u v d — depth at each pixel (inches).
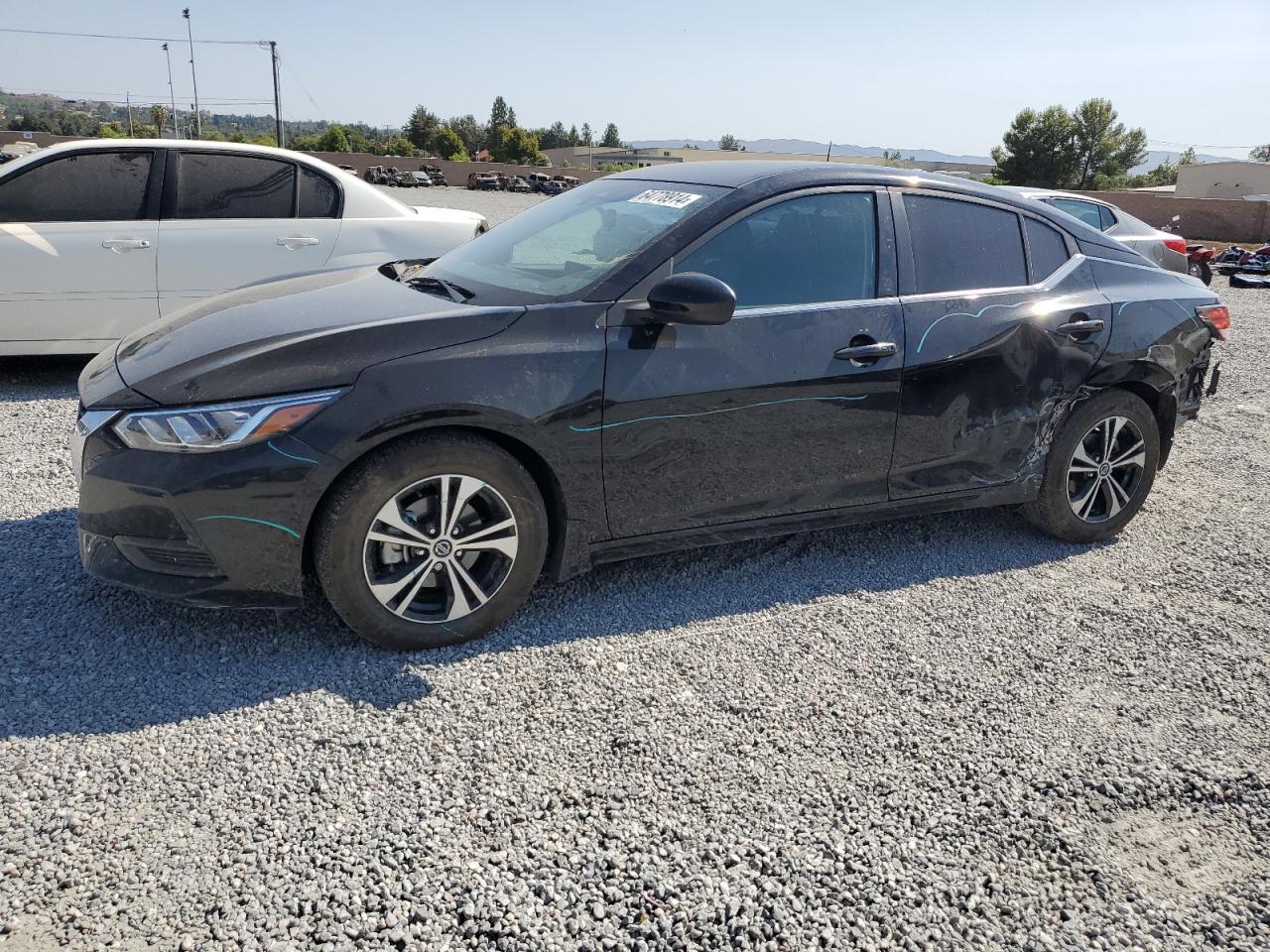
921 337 143.3
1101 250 169.0
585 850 89.1
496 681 115.8
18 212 229.0
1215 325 174.9
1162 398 169.8
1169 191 2709.2
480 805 94.2
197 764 97.4
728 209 133.6
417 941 78.0
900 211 146.6
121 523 110.2
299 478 108.4
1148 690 123.3
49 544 145.1
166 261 237.5
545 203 167.9
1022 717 115.6
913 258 146.2
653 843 90.7
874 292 142.2
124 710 105.5
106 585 132.9
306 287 141.7
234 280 244.2
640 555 133.6
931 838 94.0
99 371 124.6
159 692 109.3
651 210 139.0
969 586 150.9
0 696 106.0
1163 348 165.3
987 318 149.3
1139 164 3083.2
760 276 134.4
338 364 111.3
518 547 122.6
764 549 159.9
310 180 252.8
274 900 80.9
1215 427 260.8
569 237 142.7
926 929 83.1
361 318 120.3
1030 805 99.7
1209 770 107.3
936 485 151.5
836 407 138.1
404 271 155.4
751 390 131.0
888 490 147.8
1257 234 1692.9
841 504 145.1
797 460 138.1
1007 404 152.5
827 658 126.2
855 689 119.3
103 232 232.8
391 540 115.0
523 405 116.6
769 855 90.0
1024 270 157.9
